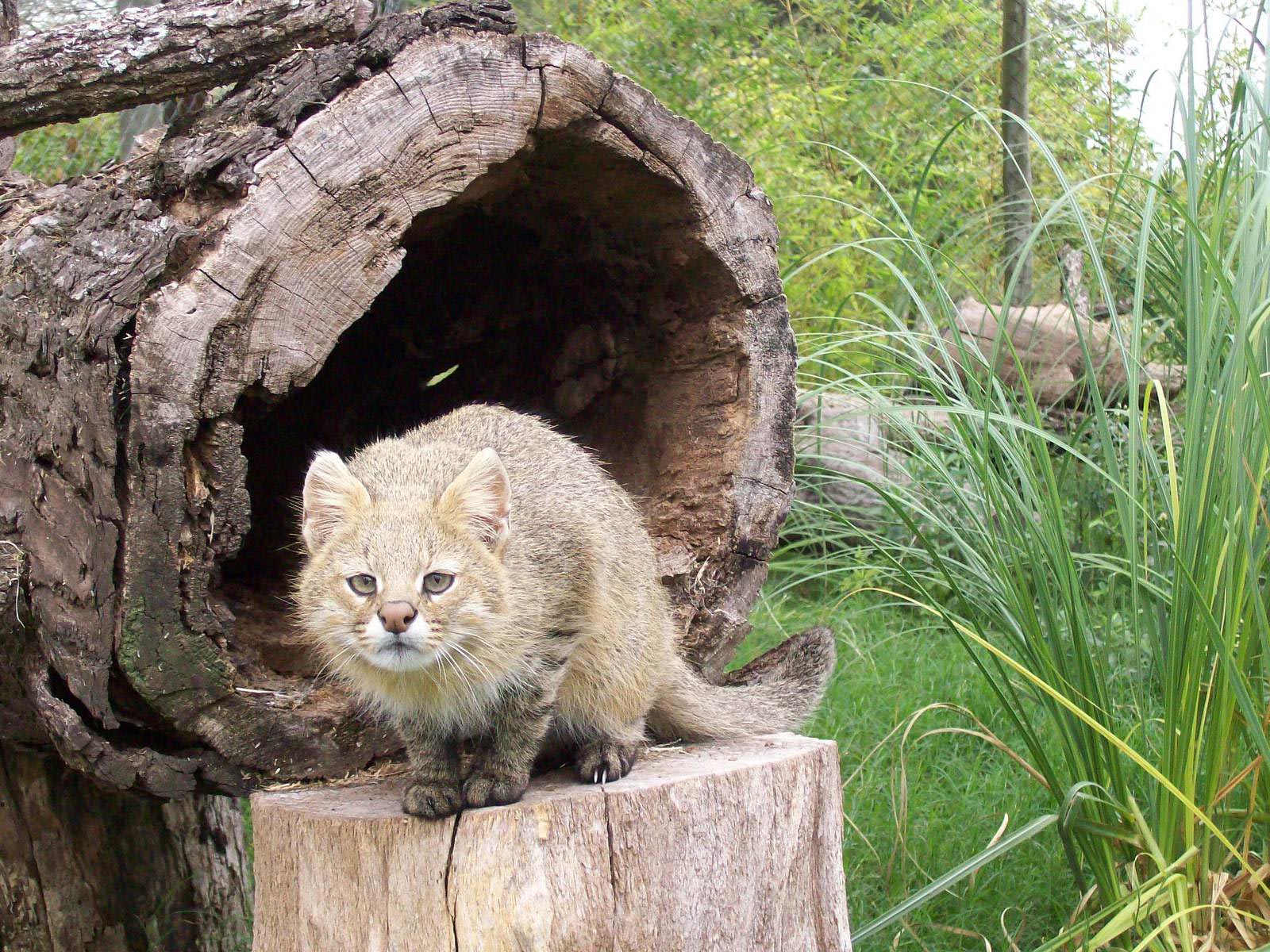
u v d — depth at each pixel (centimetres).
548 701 133
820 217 279
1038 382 210
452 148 141
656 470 166
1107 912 143
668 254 159
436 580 129
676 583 157
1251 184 147
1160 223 160
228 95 142
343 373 188
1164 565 158
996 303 240
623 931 127
